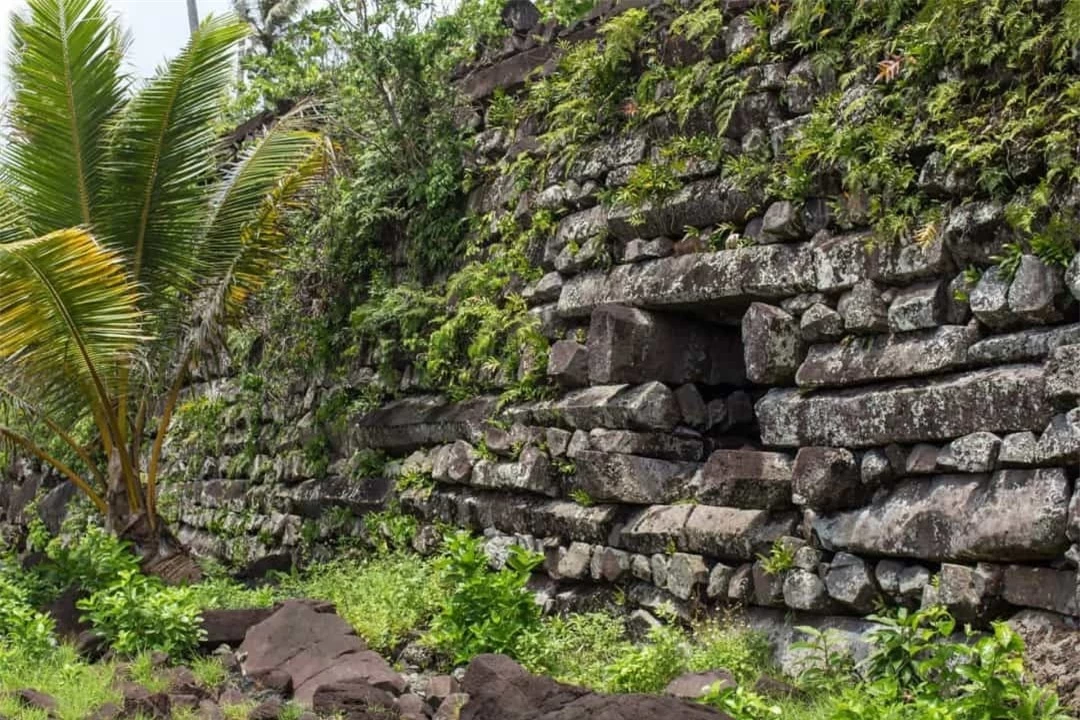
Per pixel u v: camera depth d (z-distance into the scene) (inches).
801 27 304.5
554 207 381.7
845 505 283.4
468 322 410.6
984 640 218.8
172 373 492.4
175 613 332.8
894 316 277.1
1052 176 249.0
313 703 276.7
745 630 294.2
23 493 757.9
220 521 560.1
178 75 414.9
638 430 339.0
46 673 311.4
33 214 417.7
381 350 453.1
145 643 328.5
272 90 537.0
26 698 279.6
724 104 321.7
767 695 253.1
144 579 362.3
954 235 265.4
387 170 455.5
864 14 294.4
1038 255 251.6
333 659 308.3
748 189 315.0
